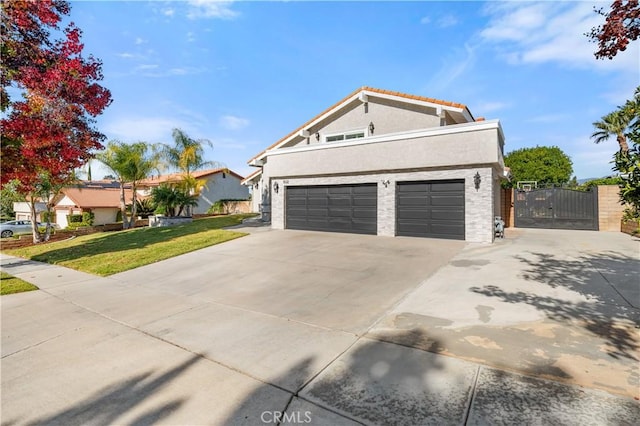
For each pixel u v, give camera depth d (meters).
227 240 12.77
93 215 29.23
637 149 3.63
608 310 4.63
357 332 4.36
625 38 3.60
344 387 3.08
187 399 3.03
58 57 10.13
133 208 24.19
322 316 5.04
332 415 2.69
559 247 9.81
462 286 6.09
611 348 3.56
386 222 12.64
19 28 9.62
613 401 2.67
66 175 13.36
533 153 37.25
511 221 16.53
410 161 11.95
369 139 12.88
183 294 6.71
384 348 3.83
